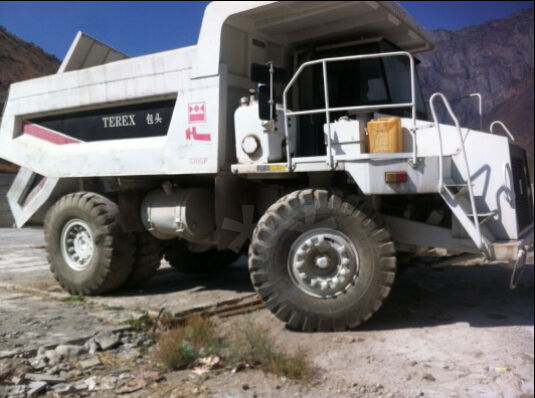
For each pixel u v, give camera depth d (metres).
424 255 5.66
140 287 6.33
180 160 5.41
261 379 3.64
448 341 4.51
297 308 4.69
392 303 5.71
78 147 6.10
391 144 4.63
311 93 5.70
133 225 5.95
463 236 4.91
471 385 3.64
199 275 7.38
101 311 4.91
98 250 5.77
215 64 5.22
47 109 6.05
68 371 3.60
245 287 6.44
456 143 4.88
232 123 5.36
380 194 4.86
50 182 6.08
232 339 4.22
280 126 5.06
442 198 4.80
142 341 4.27
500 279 7.07
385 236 4.70
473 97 6.77
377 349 4.30
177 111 5.45
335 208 4.71
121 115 5.89
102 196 5.95
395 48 5.96
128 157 5.72
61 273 5.87
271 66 4.78
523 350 4.32
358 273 4.70
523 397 3.47
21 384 3.26
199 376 3.65
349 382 3.65
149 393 3.36
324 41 5.80
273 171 4.94
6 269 4.57
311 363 3.96
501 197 4.82
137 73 5.70
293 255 4.76
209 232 5.95
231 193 5.39
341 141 4.74
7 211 5.07
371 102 5.45
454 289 6.47
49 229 5.93
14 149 5.79
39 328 4.11
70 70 6.14
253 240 4.82
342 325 4.69
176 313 4.79
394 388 3.57
